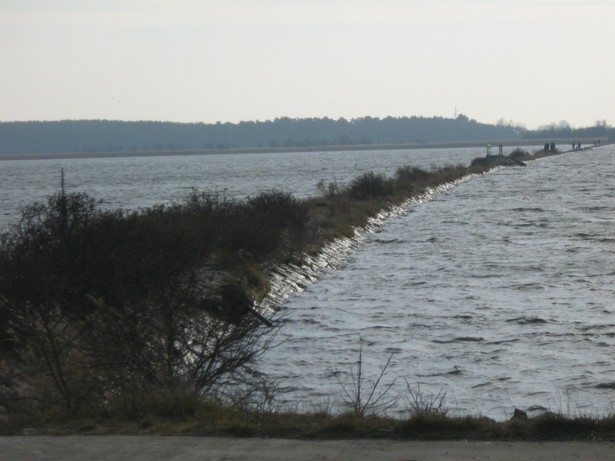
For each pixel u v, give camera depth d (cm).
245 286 3350
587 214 7338
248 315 2220
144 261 2072
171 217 3353
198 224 3562
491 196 9638
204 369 1916
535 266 4594
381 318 3388
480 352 2833
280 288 3894
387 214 7581
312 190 10719
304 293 4009
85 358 1858
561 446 1256
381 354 2825
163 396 1563
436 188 10681
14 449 1316
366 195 8219
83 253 2175
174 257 2194
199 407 1530
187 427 1414
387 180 9675
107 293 2042
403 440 1314
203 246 2897
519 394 2344
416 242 5816
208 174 18300
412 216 7669
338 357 2780
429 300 3747
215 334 1947
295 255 4522
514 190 10475
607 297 3703
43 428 1456
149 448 1301
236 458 1236
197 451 1277
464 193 10250
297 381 2477
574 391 2353
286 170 19575
